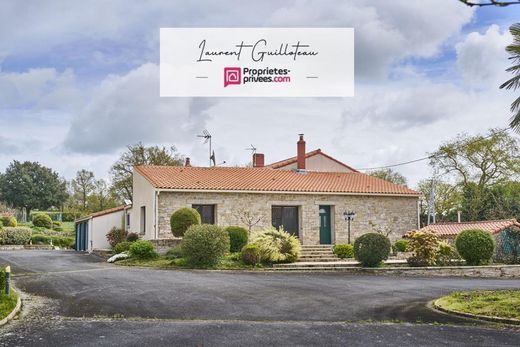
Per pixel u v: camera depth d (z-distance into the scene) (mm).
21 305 12648
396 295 14820
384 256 21750
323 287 16047
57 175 77000
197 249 20734
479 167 39094
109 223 31406
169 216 25734
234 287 15570
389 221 29531
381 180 32312
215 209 26734
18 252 30312
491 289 16031
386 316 11961
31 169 75312
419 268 21281
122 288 15000
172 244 23500
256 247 21688
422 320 11586
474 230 23688
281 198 27781
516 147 38125
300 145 32562
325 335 9961
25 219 66312
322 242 28531
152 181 26203
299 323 11117
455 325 11078
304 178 30484
